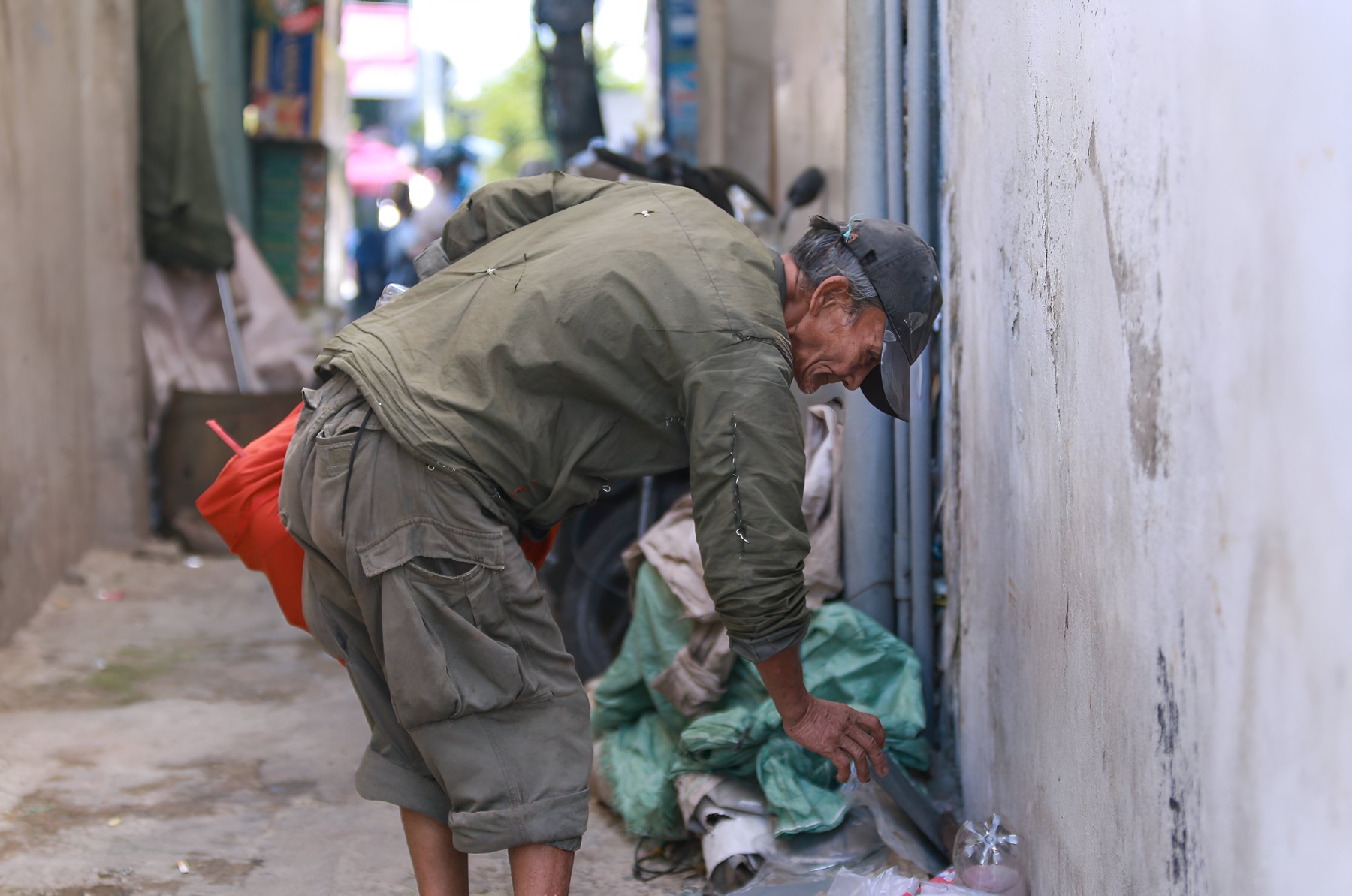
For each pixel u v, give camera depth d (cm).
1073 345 176
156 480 601
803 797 242
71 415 519
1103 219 159
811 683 265
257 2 940
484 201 203
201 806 286
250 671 398
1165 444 138
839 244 184
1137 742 150
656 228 178
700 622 278
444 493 174
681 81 932
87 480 545
